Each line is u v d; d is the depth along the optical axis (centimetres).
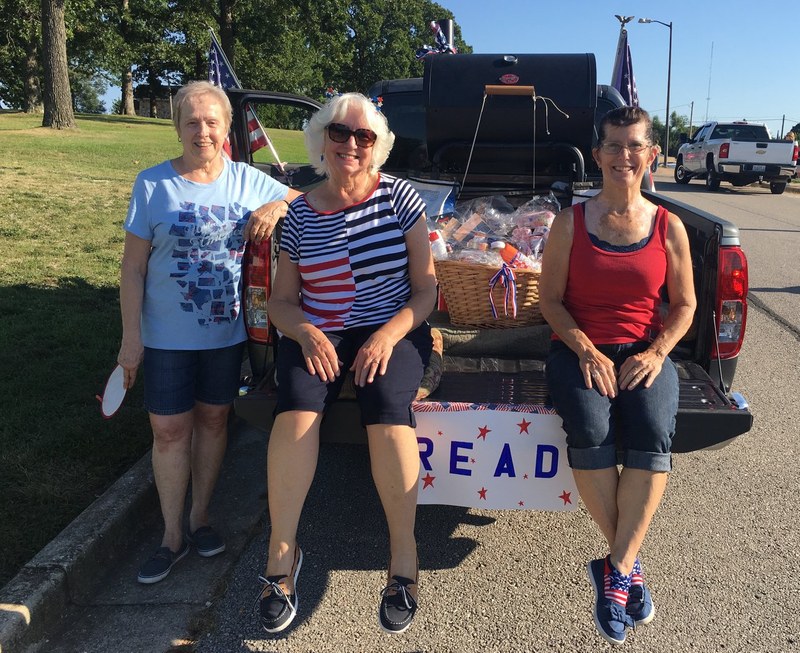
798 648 237
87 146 1745
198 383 280
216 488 343
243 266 281
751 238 1084
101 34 3278
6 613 230
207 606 259
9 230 804
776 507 327
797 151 1880
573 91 383
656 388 240
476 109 391
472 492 263
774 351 546
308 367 243
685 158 2211
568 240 260
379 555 293
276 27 3334
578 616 255
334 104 247
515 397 264
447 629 248
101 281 637
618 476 243
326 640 243
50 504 301
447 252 330
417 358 253
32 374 428
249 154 450
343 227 255
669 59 3462
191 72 4400
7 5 2586
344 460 378
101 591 267
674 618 252
